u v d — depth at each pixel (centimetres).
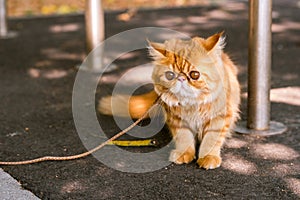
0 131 207
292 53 292
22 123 214
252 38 199
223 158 187
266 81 201
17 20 397
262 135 201
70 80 259
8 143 199
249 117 204
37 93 244
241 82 249
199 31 342
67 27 371
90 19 266
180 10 427
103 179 177
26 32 357
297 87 243
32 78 263
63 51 305
